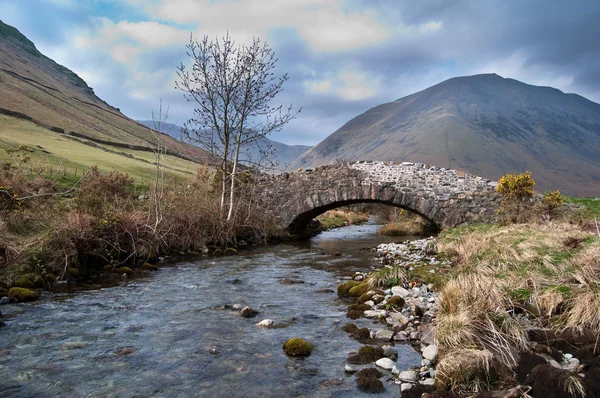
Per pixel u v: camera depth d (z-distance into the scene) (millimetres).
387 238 25703
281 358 6355
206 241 18453
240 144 20781
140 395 5109
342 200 23281
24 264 10742
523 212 18297
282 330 7711
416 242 20047
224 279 12391
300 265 15172
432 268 12641
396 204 22406
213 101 20047
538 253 10016
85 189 18312
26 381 5441
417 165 22391
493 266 9922
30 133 50500
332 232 30078
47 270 11250
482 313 6273
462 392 4781
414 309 8281
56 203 16125
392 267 11648
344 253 18422
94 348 6680
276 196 24891
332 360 6289
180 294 10438
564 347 5719
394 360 6168
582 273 7703
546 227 14445
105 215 14273
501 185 19953
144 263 14000
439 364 5301
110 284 11367
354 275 12859
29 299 9438
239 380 5570
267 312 8945
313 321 8297
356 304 9367
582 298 6617
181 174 37469
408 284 10695
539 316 6816
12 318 8148
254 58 20328
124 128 116312
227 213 20641
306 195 24141
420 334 7105
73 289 10688
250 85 20422
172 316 8539
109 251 13383
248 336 7363
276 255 17734
